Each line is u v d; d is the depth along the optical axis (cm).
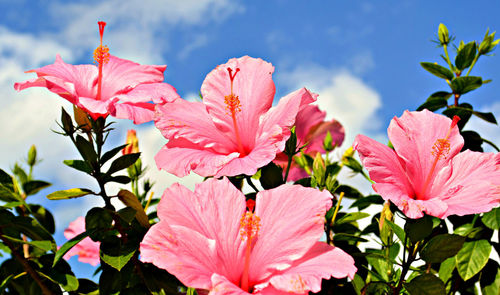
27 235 75
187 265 64
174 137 72
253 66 75
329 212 78
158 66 78
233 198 68
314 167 78
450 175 73
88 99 73
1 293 73
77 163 74
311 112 107
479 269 78
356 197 90
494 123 87
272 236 66
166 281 73
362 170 90
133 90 76
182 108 74
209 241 66
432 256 69
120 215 73
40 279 74
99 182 74
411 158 73
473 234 80
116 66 78
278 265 65
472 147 88
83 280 77
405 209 68
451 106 91
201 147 72
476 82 88
